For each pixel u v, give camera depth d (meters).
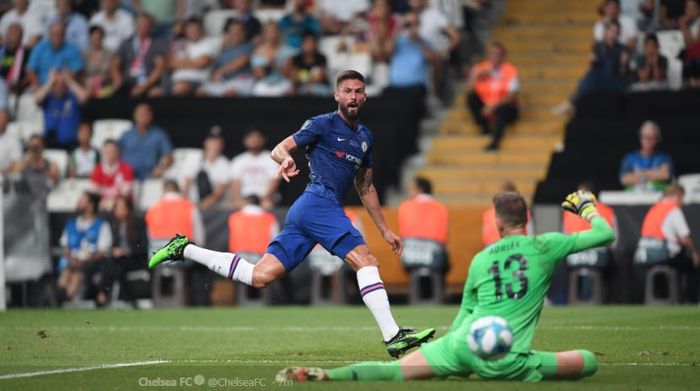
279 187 65.56
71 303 60.28
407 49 73.50
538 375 23.78
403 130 69.75
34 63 76.50
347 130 30.38
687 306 55.06
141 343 36.78
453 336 23.98
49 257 59.88
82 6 81.06
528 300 23.83
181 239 31.56
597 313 49.84
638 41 73.81
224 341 37.47
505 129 73.56
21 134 73.38
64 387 24.67
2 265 57.38
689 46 71.06
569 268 57.84
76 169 69.69
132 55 76.50
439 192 70.81
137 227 60.88
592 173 65.50
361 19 77.50
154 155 68.25
